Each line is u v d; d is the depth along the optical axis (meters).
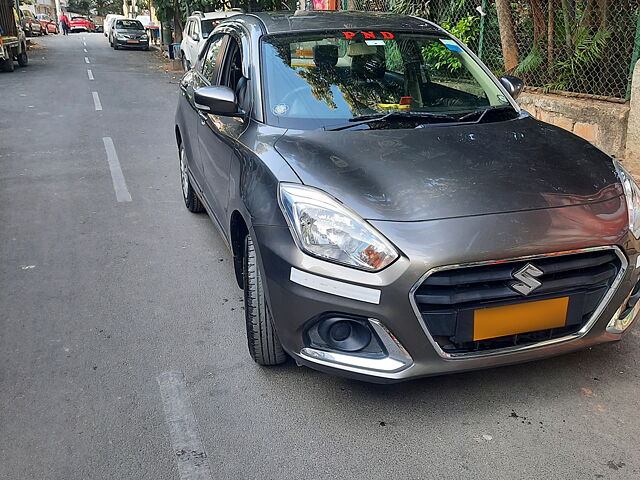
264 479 2.48
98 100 12.77
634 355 3.29
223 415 2.87
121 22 30.73
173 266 4.61
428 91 3.84
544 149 3.11
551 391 2.99
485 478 2.46
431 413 2.85
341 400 2.96
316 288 2.57
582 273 2.64
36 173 7.20
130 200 6.19
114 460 2.59
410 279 2.44
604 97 6.83
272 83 3.60
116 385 3.12
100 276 4.43
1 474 2.52
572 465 2.52
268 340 3.06
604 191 2.81
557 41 7.43
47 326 3.73
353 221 2.54
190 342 3.53
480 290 2.50
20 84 15.39
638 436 2.68
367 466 2.54
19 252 4.88
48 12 78.94
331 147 3.04
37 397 3.03
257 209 2.84
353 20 4.19
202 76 5.03
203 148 4.37
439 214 2.54
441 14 10.03
